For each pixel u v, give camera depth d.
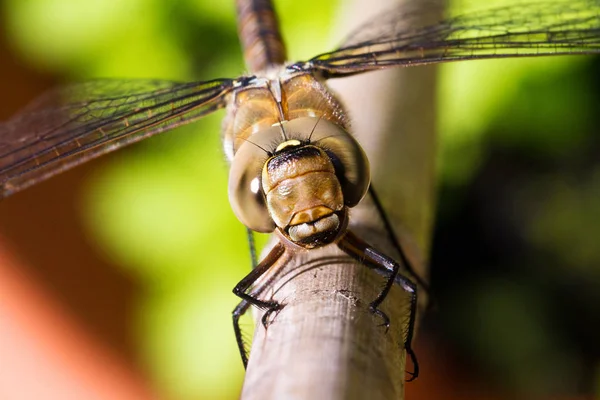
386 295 0.12
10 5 0.20
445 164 0.19
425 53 0.15
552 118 0.19
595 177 0.21
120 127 0.15
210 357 0.19
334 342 0.12
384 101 0.14
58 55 0.20
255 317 0.13
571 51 0.15
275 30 0.17
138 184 0.20
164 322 0.19
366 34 0.15
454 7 0.16
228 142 0.14
